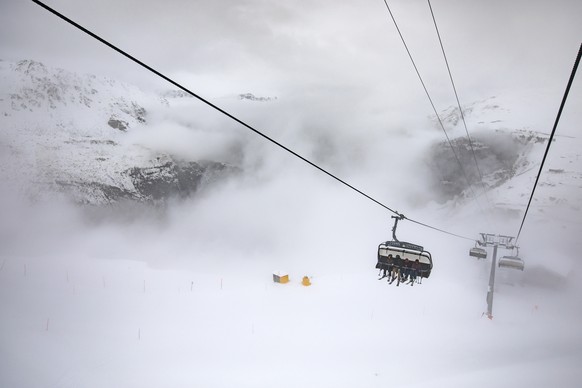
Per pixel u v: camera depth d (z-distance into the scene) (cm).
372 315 4562
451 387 2695
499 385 2722
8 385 2812
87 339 3719
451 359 3341
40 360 3216
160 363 3244
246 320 4356
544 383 2750
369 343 3719
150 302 5019
